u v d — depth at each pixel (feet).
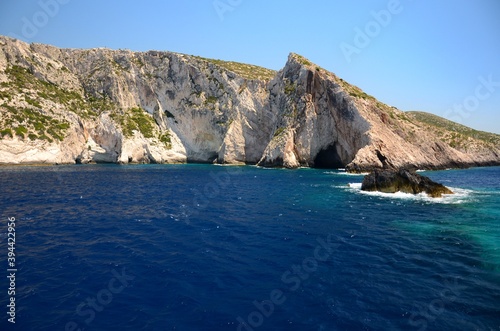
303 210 86.69
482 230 65.46
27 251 52.24
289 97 254.06
